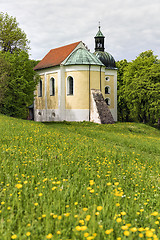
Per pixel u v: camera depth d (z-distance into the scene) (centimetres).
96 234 332
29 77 3616
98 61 3916
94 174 687
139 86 4397
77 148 1098
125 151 1318
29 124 1931
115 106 4666
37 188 522
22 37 4094
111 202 462
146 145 1917
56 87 4044
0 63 3325
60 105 3931
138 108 4562
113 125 3297
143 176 758
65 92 3944
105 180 656
